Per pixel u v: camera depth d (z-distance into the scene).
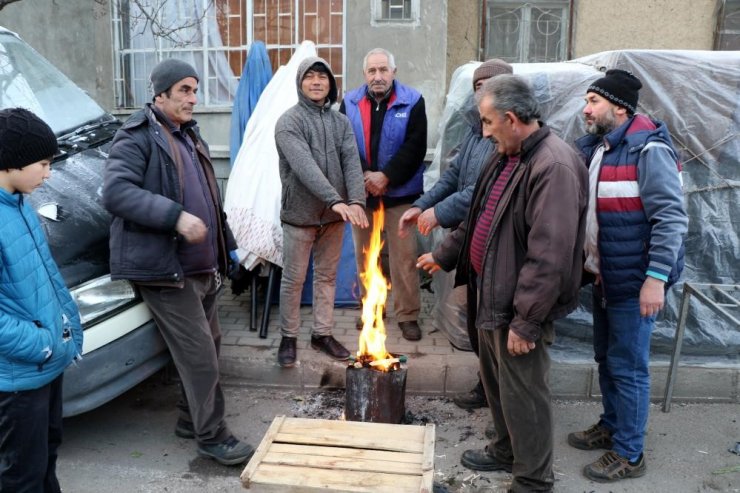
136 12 6.54
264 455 2.42
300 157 3.79
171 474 3.29
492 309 2.79
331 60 6.36
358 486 2.22
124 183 2.96
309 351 4.25
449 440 3.60
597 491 3.15
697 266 4.14
